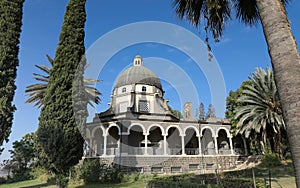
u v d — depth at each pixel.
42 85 23.70
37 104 24.17
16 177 29.80
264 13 4.21
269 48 4.03
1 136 8.94
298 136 3.35
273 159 22.19
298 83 3.56
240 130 25.80
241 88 31.80
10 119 9.28
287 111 3.54
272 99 24.42
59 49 12.06
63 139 10.46
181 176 15.32
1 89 9.22
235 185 9.56
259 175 16.66
